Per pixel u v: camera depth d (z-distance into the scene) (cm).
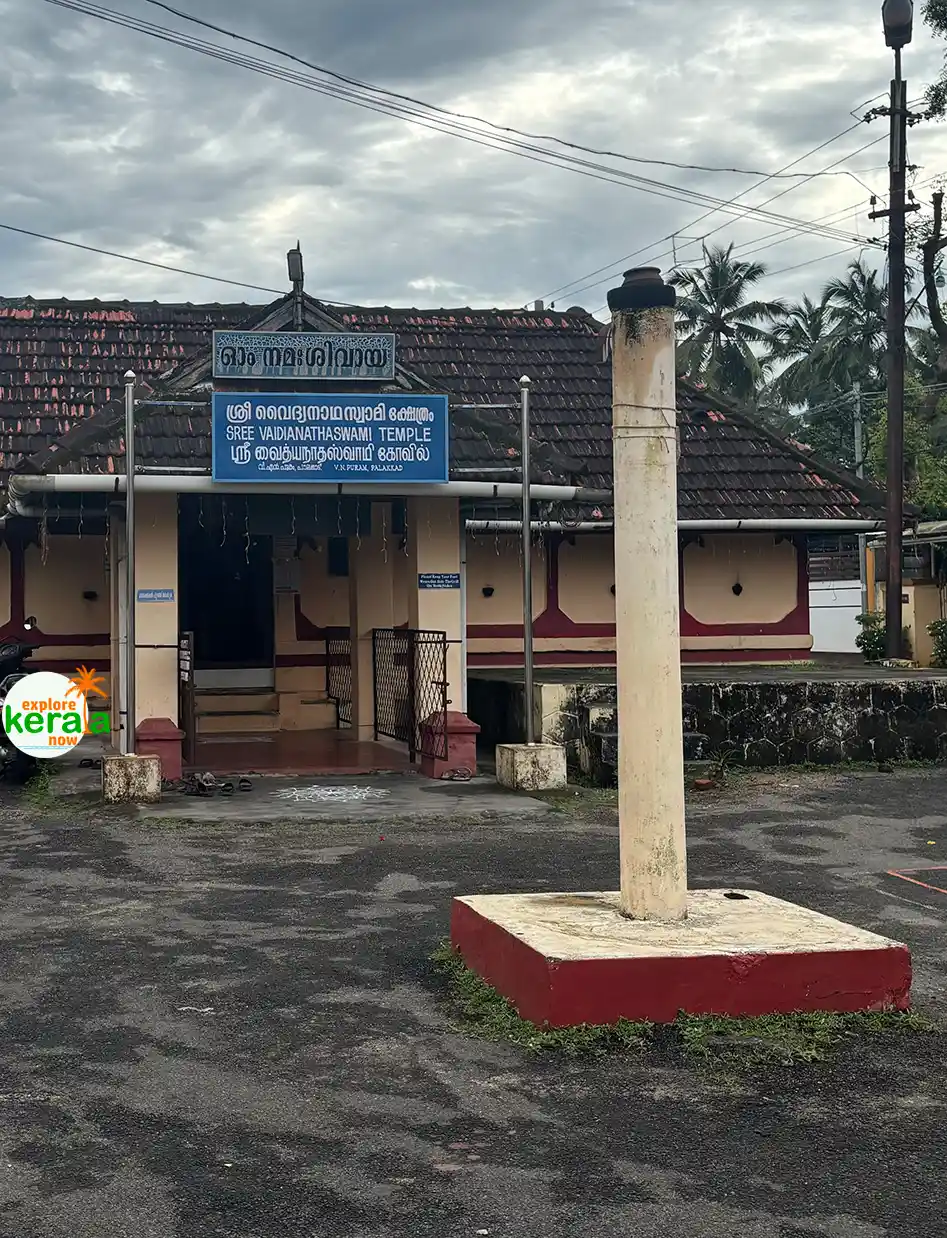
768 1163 466
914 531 2727
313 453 1330
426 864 999
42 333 1925
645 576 679
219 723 1825
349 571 1788
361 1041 599
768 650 2175
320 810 1234
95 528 1817
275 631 1866
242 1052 585
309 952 752
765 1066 561
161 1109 518
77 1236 414
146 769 1265
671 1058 570
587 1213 429
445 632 1473
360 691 1742
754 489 2083
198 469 1333
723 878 959
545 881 939
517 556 2131
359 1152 477
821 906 873
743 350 5797
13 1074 557
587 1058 571
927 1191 444
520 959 630
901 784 1402
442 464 1362
